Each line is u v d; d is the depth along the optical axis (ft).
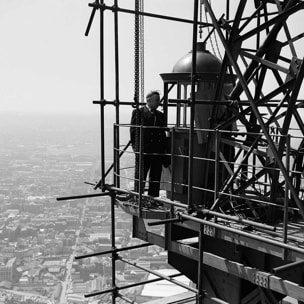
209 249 25.59
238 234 20.30
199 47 28.43
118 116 29.04
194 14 21.86
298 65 23.11
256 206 26.09
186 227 24.50
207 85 27.45
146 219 27.68
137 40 27.09
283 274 21.36
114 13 29.01
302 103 25.04
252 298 24.73
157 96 27.84
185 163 27.73
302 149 26.71
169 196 29.12
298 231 23.04
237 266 21.90
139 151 27.20
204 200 27.37
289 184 19.20
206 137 27.17
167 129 28.30
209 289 26.30
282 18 22.70
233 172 24.32
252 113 27.58
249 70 25.38
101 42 28.71
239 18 24.00
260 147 27.12
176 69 28.22
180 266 27.02
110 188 28.48
